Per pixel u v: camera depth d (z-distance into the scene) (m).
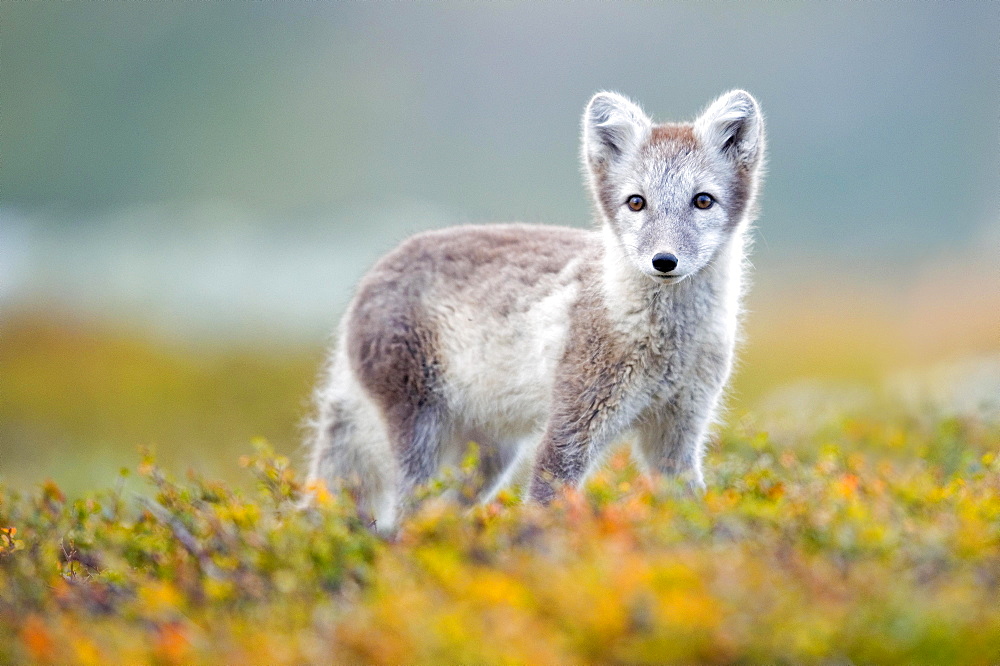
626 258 9.09
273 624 6.28
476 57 63.91
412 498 9.28
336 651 5.82
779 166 55.16
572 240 9.98
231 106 62.84
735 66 59.19
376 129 61.41
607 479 9.12
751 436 10.55
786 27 59.19
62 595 7.05
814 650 5.51
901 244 45.56
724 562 6.09
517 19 63.53
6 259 33.06
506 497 8.05
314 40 68.56
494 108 62.19
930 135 54.75
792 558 6.33
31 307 27.39
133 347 25.31
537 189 55.84
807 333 28.02
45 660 6.15
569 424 9.13
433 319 10.02
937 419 12.09
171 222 37.56
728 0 60.44
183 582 6.88
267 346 25.50
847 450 11.32
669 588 5.86
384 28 67.38
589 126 9.75
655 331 8.99
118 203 60.00
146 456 9.22
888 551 6.44
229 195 58.00
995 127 52.97
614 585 5.87
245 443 17.66
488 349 9.74
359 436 10.74
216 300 29.00
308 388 21.73
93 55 64.69
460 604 5.93
